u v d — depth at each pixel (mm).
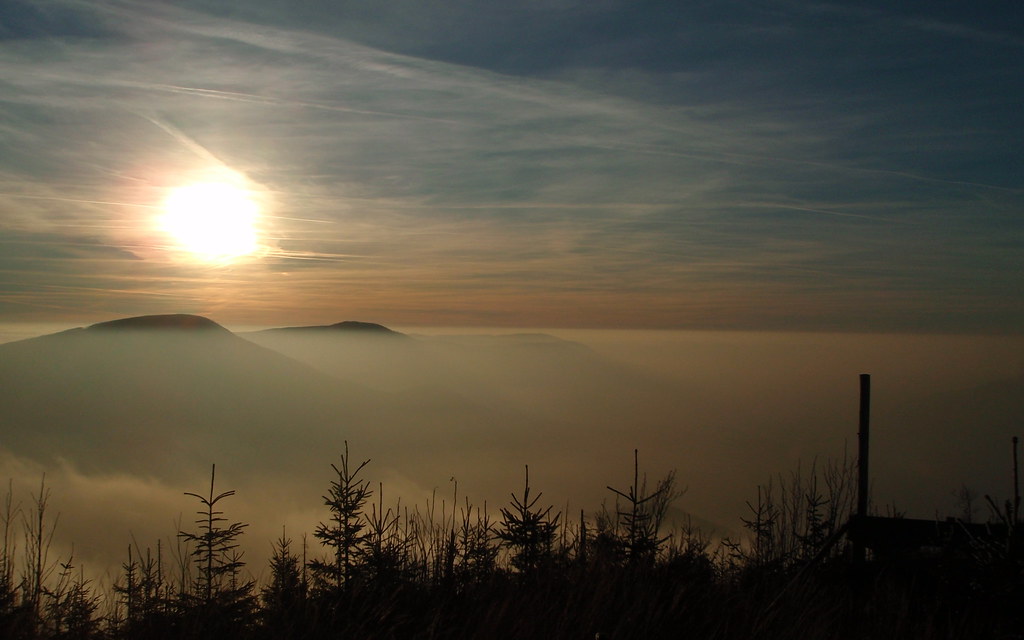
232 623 4379
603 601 4352
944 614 4754
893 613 4594
